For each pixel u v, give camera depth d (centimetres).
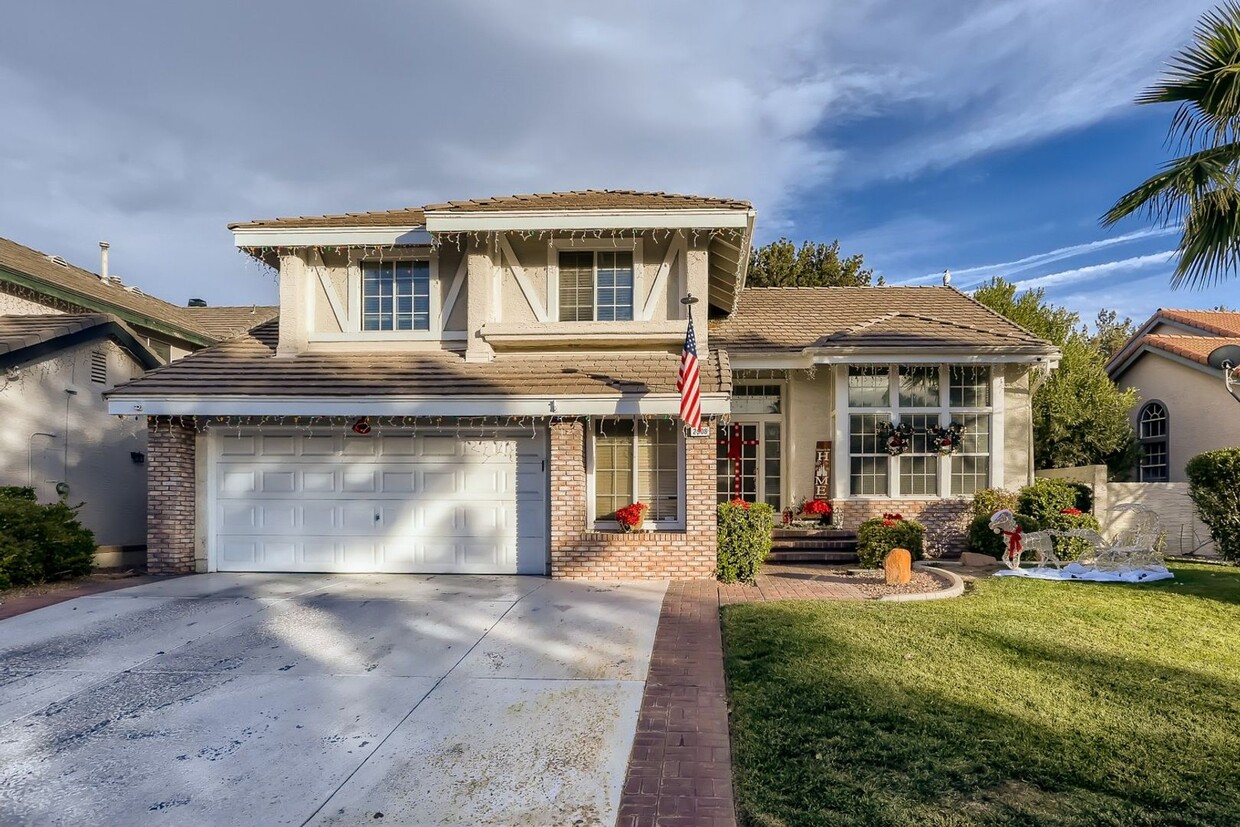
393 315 1229
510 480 1105
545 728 503
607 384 1055
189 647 699
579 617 809
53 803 409
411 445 1115
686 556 1036
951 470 1327
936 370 1339
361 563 1111
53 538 1007
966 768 427
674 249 1176
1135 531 1125
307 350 1214
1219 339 1769
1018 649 655
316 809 400
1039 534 1048
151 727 510
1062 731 477
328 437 1122
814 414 1410
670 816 387
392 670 629
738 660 632
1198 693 546
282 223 1184
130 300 1669
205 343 1817
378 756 463
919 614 787
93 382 1352
